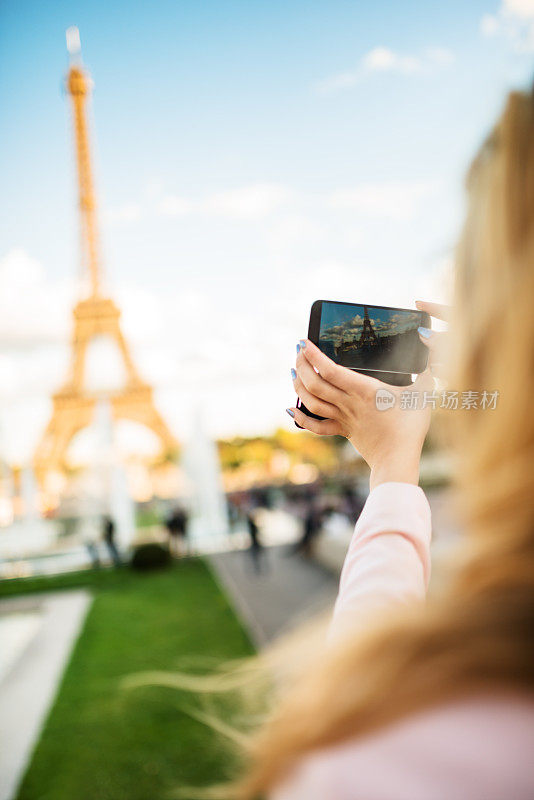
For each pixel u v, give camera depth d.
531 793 0.39
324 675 0.51
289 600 12.49
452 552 0.51
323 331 1.22
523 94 0.58
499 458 0.50
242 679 0.80
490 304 0.55
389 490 0.88
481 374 0.56
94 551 20.72
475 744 0.41
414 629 0.48
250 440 65.50
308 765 0.47
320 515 17.52
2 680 9.25
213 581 15.74
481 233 0.58
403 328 1.18
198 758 5.96
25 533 27.47
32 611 14.89
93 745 6.66
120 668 9.18
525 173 0.55
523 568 0.46
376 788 0.42
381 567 0.74
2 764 6.55
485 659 0.44
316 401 1.05
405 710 0.45
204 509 26.88
